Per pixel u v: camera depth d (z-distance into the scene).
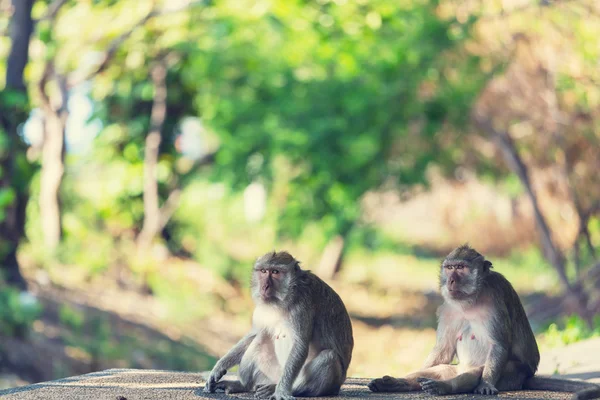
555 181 20.48
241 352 7.03
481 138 21.89
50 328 15.32
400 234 38.72
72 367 14.20
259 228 28.22
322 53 20.48
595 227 21.23
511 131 20.33
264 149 22.55
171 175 25.25
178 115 25.42
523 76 19.11
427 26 19.25
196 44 22.17
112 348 15.25
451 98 19.64
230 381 7.02
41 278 18.28
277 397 6.54
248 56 21.86
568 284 17.83
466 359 7.26
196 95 25.19
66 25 20.92
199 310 20.00
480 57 19.27
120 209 24.12
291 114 20.61
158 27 22.06
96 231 23.06
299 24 20.16
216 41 21.64
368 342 19.22
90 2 20.66
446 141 22.56
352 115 20.28
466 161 23.52
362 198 23.20
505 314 7.08
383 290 27.02
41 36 17.70
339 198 22.22
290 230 24.84
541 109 19.06
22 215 16.34
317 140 20.19
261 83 22.75
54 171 19.92
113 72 23.64
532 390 7.16
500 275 7.32
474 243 29.05
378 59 19.73
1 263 16.14
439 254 36.75
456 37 19.20
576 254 19.48
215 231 27.48
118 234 23.88
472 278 7.03
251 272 7.01
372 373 13.02
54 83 20.48
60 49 20.20
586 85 18.09
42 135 20.22
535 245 25.45
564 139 19.31
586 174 19.58
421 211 38.75
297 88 20.89
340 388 7.20
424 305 24.67
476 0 19.64
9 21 17.03
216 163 24.50
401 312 23.48
